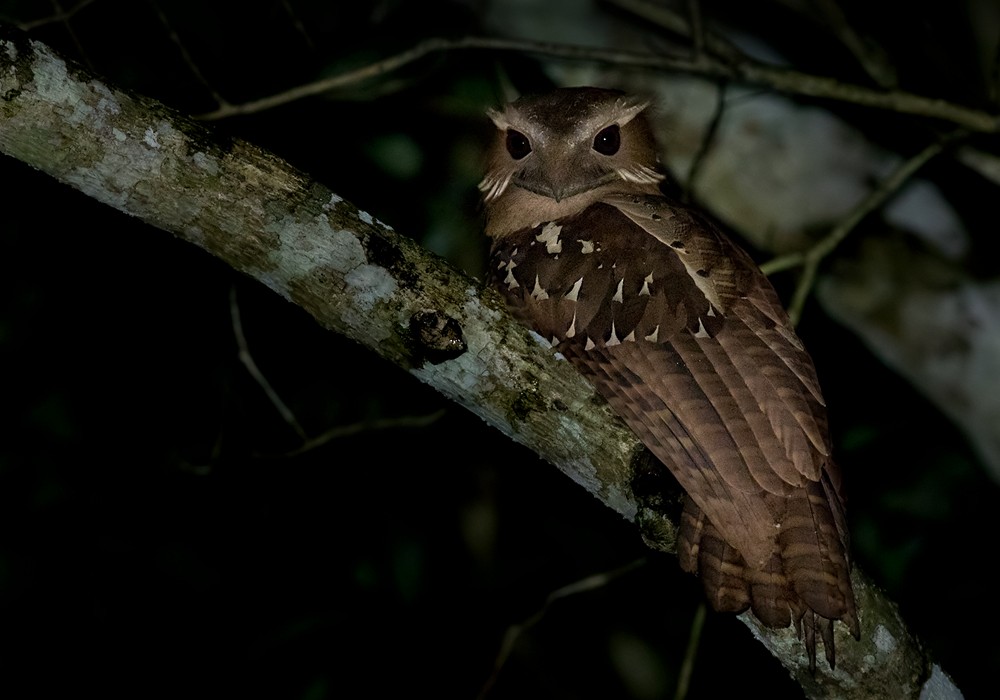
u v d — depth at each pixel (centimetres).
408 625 1052
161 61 1002
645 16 1014
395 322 513
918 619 1008
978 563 1012
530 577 1069
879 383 1034
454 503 1073
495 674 929
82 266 1054
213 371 1061
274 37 1012
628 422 552
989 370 945
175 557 1053
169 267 1066
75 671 1041
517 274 632
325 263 510
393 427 991
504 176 751
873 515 1005
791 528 509
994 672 1004
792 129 973
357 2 1016
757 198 966
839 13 998
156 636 1048
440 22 1008
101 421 1050
